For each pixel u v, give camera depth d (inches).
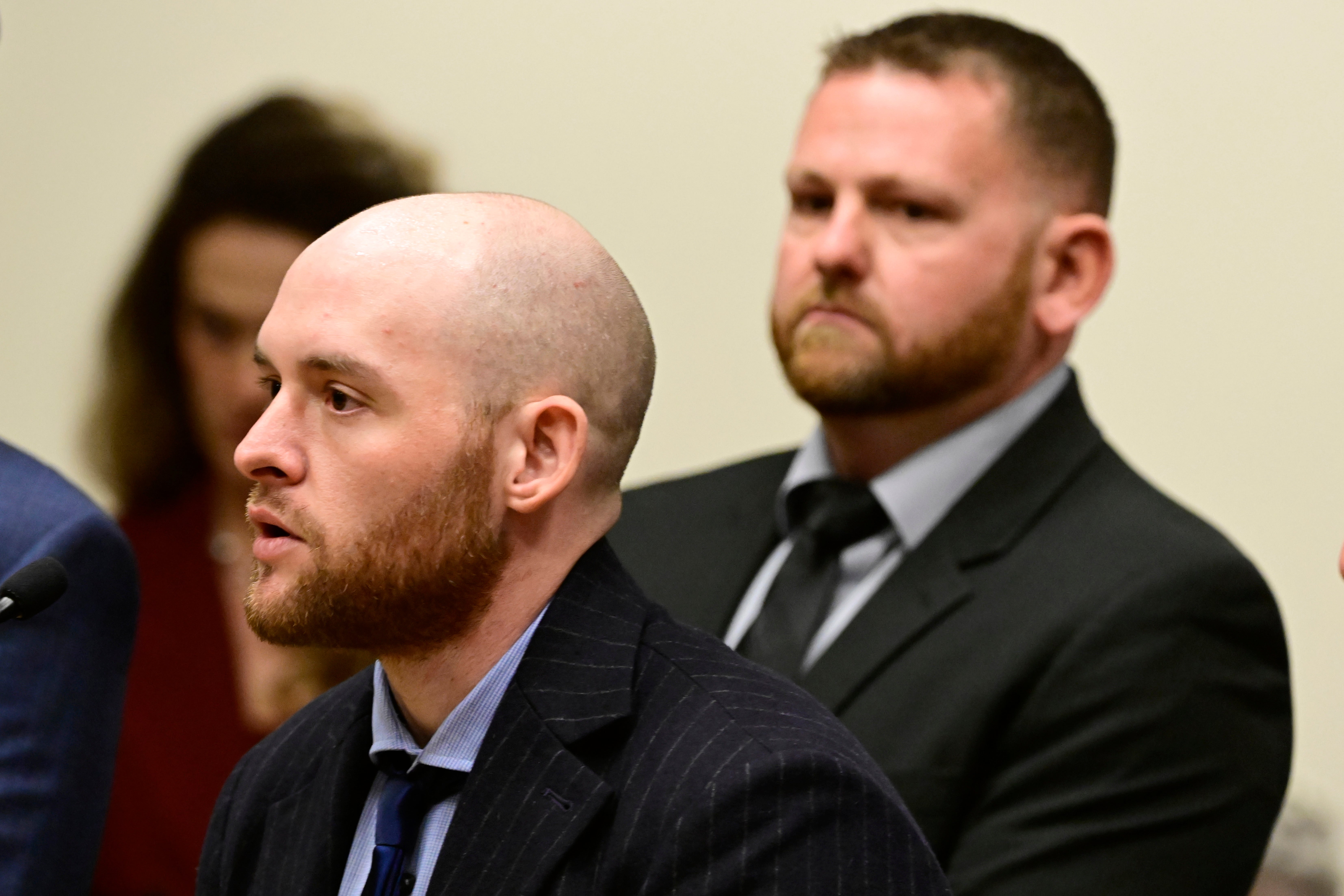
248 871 213.2
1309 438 419.5
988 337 306.3
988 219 305.7
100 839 260.4
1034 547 296.4
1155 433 434.3
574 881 182.4
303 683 432.1
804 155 315.6
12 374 481.4
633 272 480.1
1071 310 315.3
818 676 293.0
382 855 194.2
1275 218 426.9
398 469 189.6
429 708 202.2
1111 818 274.1
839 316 305.7
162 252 466.0
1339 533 414.0
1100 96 329.7
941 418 309.3
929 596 294.5
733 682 195.6
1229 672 284.0
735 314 470.0
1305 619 414.9
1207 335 431.5
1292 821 400.2
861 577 311.0
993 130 307.6
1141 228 439.2
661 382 475.5
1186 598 283.3
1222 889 276.4
